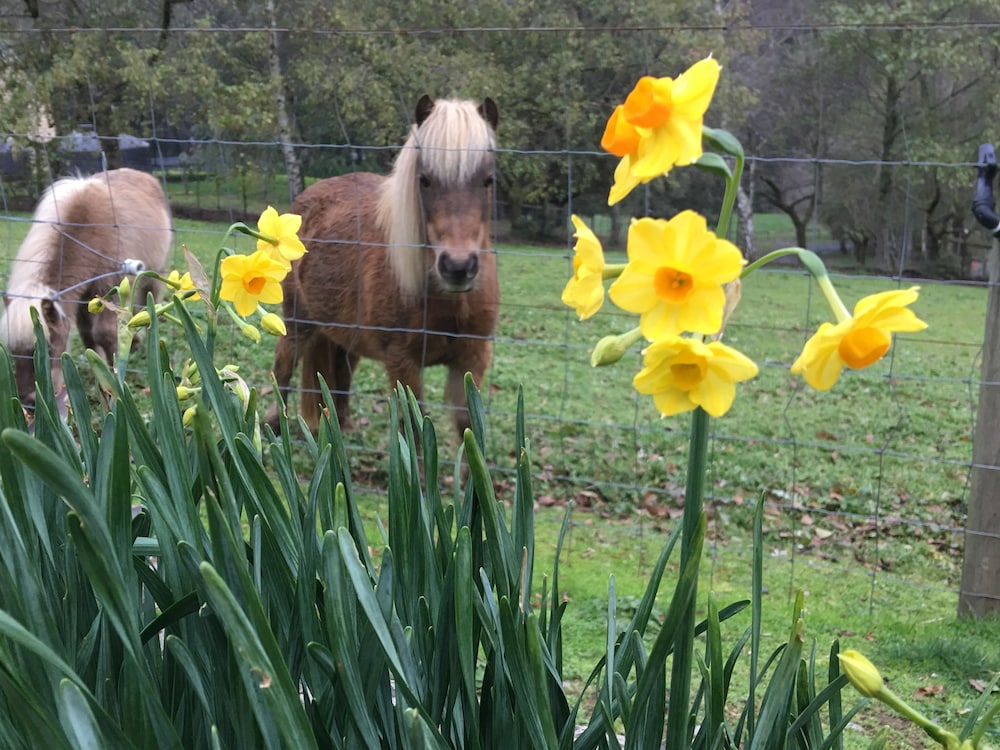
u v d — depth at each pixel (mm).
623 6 14688
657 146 682
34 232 5188
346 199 4309
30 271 5066
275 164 11195
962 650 2811
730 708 2406
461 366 4121
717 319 645
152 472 951
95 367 989
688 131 669
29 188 11562
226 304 1315
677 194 14078
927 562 3848
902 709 770
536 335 8469
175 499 954
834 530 4191
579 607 3088
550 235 16750
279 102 12258
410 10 13953
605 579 3352
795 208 18656
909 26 3014
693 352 652
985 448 3084
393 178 3834
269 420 4824
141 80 11188
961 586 3158
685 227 639
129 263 2080
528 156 15094
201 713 982
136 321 1328
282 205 9344
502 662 996
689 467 803
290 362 4789
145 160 12125
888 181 16188
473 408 1154
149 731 857
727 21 14742
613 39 14609
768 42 15898
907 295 649
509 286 10984
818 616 3115
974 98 15453
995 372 3066
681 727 871
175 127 12445
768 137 16781
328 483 1075
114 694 938
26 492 937
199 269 1303
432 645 994
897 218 16812
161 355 1087
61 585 1023
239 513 1069
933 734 759
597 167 15719
